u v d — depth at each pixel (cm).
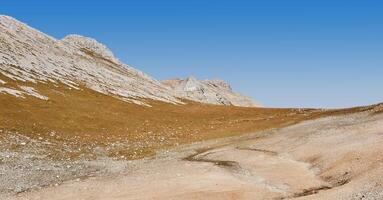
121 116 8775
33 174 4347
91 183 3916
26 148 5666
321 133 5434
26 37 13588
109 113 8819
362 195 3103
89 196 3488
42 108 7988
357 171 3691
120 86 12681
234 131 7438
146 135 7362
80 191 3641
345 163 3956
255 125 7806
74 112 8225
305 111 10231
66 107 8456
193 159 5103
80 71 12700
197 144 6494
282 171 4175
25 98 8356
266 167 4350
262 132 6875
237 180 3844
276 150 5103
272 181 3862
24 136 6256
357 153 4084
